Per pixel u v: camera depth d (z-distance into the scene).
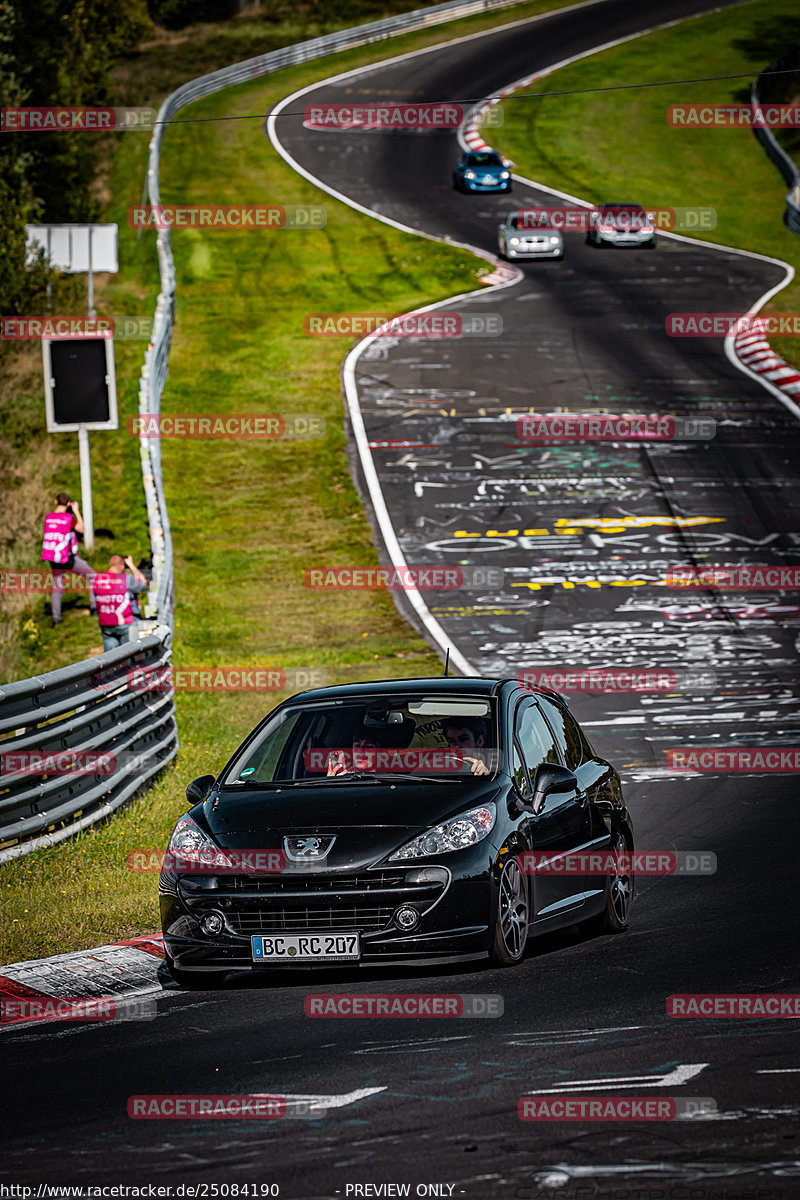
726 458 110.38
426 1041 23.33
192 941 28.00
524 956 30.34
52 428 85.31
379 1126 19.20
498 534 96.69
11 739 39.34
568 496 103.31
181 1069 22.53
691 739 59.50
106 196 181.00
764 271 170.38
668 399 124.56
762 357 136.25
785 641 76.56
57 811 40.19
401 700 32.72
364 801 29.05
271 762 31.98
